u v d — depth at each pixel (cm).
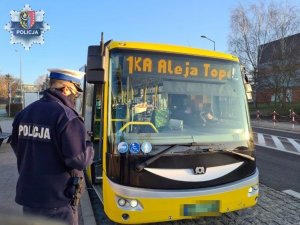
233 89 527
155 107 478
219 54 529
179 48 508
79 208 588
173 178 436
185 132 471
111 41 491
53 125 290
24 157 301
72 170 304
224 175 462
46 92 313
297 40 3550
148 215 425
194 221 529
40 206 293
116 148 445
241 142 488
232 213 562
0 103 7406
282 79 3525
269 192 685
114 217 436
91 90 695
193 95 500
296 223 518
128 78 476
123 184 432
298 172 878
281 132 2141
